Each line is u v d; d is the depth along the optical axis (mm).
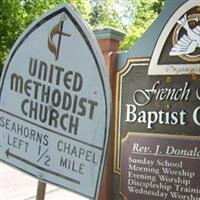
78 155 3711
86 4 28234
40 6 24688
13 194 9750
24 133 3930
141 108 6637
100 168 3615
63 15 3852
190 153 6238
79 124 3729
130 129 6711
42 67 3916
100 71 3672
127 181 6676
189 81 6309
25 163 3904
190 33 6316
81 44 3766
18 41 4027
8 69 4059
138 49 6684
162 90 6488
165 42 6480
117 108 6828
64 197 9266
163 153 6422
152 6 33344
